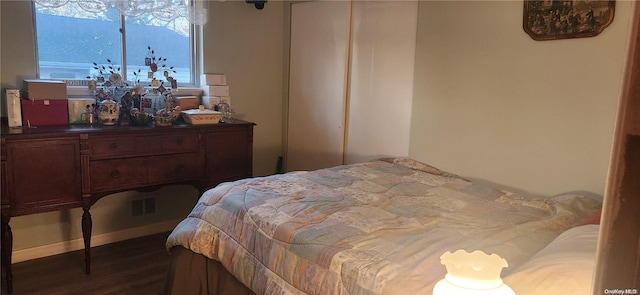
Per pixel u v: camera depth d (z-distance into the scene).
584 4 2.18
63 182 2.38
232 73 3.56
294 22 3.74
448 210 1.92
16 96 2.41
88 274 2.57
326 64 3.54
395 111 3.16
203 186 2.96
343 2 3.35
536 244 1.51
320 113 3.64
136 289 2.43
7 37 2.53
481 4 2.61
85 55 2.87
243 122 3.16
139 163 2.64
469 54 2.69
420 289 1.19
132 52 3.07
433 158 2.96
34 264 2.68
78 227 2.93
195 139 2.87
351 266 1.35
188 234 1.97
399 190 2.20
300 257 1.51
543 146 2.41
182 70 3.35
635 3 0.43
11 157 2.20
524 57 2.45
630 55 0.43
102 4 2.57
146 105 2.92
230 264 1.78
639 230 0.44
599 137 2.19
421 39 2.95
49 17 2.70
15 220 2.67
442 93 2.86
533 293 1.01
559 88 2.32
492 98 2.61
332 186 2.21
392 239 1.53
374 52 3.24
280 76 3.90
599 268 0.48
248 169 3.19
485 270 0.90
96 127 2.54
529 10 2.39
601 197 2.21
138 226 3.20
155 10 2.74
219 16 3.41
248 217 1.79
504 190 2.53
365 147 3.39
